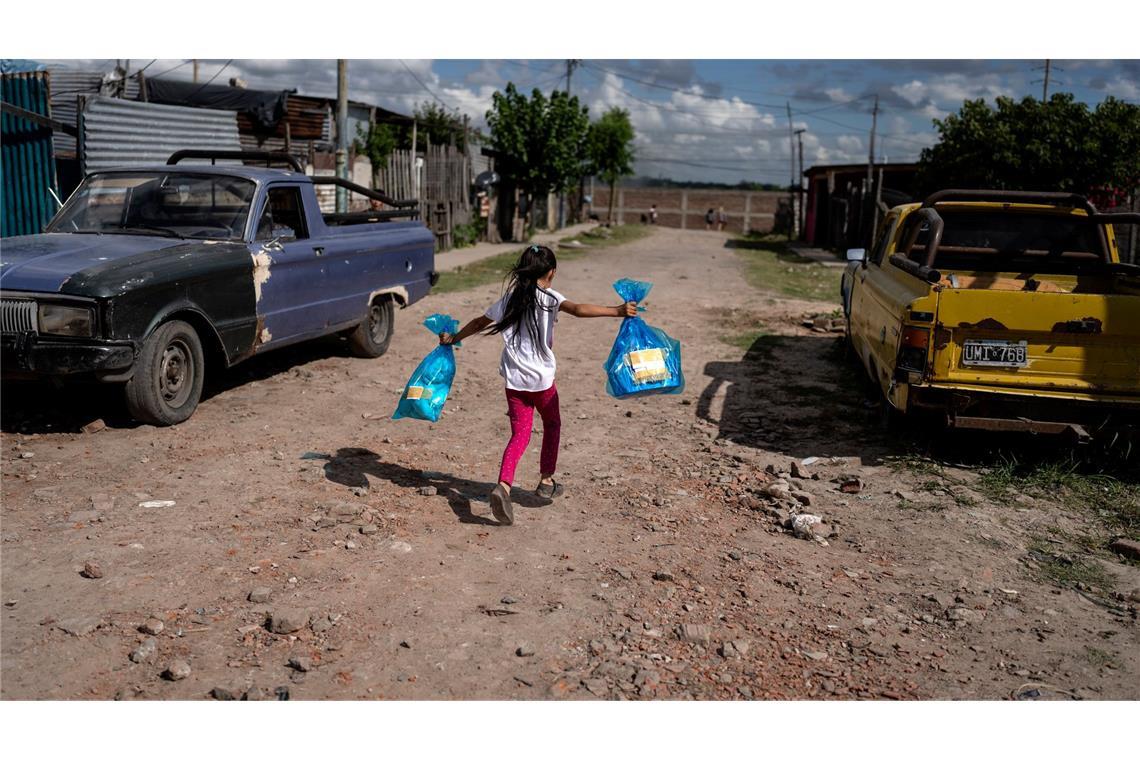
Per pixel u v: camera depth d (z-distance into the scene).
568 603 4.19
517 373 5.08
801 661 3.78
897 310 6.45
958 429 6.19
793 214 43.50
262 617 3.91
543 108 28.52
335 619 3.92
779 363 9.92
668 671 3.64
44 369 5.86
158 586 4.12
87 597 3.99
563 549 4.82
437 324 5.45
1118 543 5.01
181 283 6.39
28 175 11.19
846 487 5.84
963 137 20.36
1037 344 6.00
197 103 17.34
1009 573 4.73
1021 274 7.82
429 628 3.89
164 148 13.03
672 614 4.13
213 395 7.55
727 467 6.31
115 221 7.31
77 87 16.58
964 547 5.02
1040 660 3.85
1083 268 7.73
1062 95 19.42
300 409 7.29
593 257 24.89
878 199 25.38
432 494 5.50
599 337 11.38
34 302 5.83
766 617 4.15
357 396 7.82
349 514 5.07
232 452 6.07
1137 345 5.93
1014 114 19.78
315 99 20.72
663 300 15.00
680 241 36.66
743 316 13.38
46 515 4.86
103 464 5.69
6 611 3.84
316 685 3.43
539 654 3.72
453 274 17.41
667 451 6.66
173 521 4.86
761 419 7.59
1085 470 6.33
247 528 4.82
